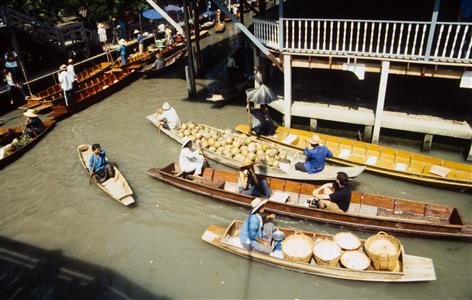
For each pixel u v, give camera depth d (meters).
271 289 8.15
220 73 22.69
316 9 14.91
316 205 9.75
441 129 12.16
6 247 9.62
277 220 9.99
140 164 13.00
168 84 21.39
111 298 8.12
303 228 9.72
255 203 8.47
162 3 32.44
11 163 13.54
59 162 13.44
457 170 10.88
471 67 10.77
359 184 11.27
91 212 10.79
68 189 11.88
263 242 8.52
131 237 9.80
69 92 17.56
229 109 17.14
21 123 16.89
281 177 11.11
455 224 8.84
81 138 15.14
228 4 38.75
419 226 8.67
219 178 11.50
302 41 14.94
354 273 7.79
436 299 7.73
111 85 19.91
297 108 14.38
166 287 8.33
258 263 8.74
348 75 15.62
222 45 28.97
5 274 8.84
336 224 9.34
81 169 12.88
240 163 11.92
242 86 18.38
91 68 21.86
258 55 15.18
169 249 9.36
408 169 11.34
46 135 15.54
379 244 8.16
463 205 10.19
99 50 25.22
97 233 10.00
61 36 22.12
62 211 10.90
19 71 20.47
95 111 17.89
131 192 10.95
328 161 12.07
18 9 23.34
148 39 28.14
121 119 16.81
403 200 9.55
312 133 13.03
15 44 18.30
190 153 11.44
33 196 11.63
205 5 37.91
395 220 8.73
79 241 9.75
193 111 17.16
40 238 9.89
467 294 7.79
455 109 13.48
